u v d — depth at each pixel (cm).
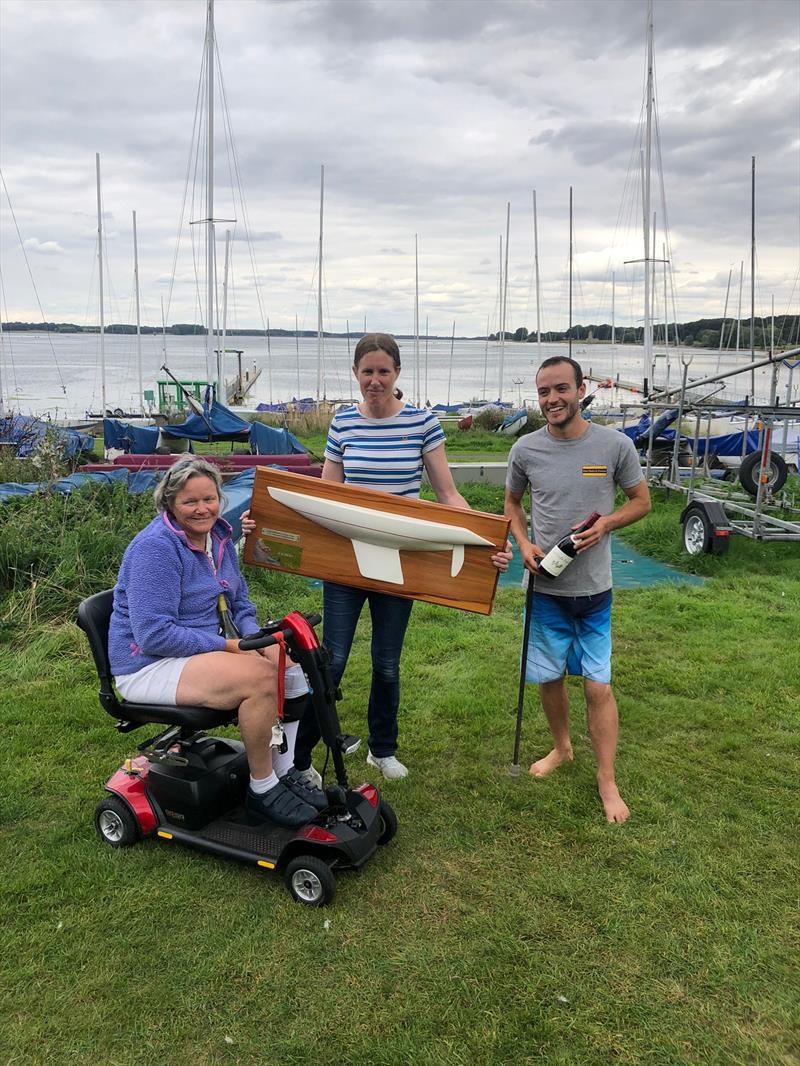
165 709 310
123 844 329
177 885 306
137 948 273
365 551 358
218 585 330
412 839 336
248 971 262
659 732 437
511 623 622
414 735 432
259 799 321
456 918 288
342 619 372
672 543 949
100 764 395
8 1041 236
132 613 307
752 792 372
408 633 593
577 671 380
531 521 384
